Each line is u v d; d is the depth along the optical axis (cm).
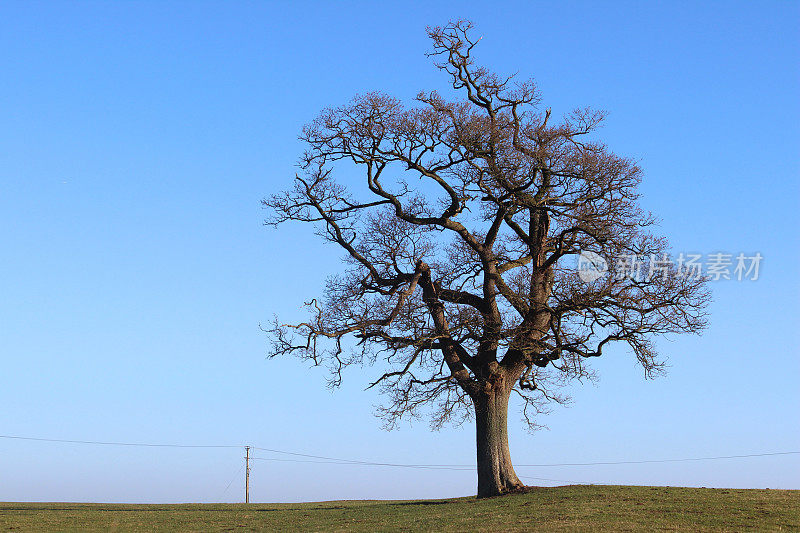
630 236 3058
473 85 3341
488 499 3006
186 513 3234
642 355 3094
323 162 3228
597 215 3072
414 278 3244
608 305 3050
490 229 3250
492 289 3219
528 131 3147
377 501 3869
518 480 3148
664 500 2742
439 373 3183
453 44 3334
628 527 2283
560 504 2716
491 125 3094
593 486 3148
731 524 2309
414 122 3069
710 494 2880
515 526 2373
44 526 2789
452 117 3061
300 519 2955
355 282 3403
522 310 3161
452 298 3281
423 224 3281
